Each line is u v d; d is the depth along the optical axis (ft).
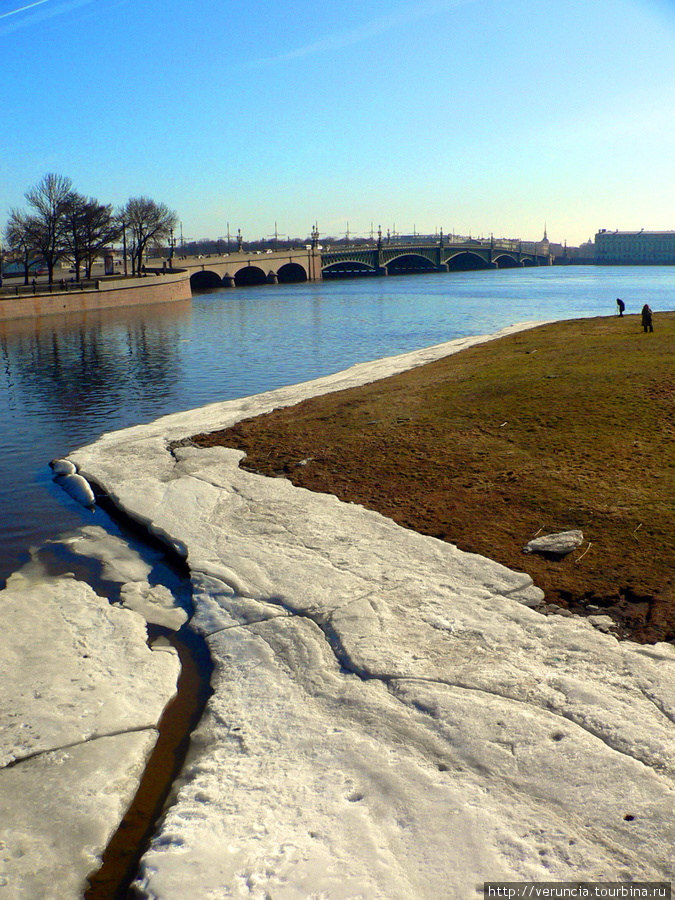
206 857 23.47
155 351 180.04
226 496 57.36
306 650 35.32
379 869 22.61
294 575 42.60
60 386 131.13
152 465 68.33
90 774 28.27
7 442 88.07
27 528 56.29
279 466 65.05
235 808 25.68
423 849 23.29
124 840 25.43
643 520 46.09
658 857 22.26
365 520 50.11
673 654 32.42
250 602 40.37
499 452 63.16
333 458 66.03
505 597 38.45
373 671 32.86
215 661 35.76
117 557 50.16
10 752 29.48
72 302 303.07
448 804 25.02
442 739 28.22
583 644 33.60
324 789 26.27
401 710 30.14
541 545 43.75
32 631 39.19
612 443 62.49
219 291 474.49
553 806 24.59
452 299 340.59
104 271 456.04
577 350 108.47
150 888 22.44
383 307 303.27
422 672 32.45
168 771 28.86
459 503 52.31
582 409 72.84
